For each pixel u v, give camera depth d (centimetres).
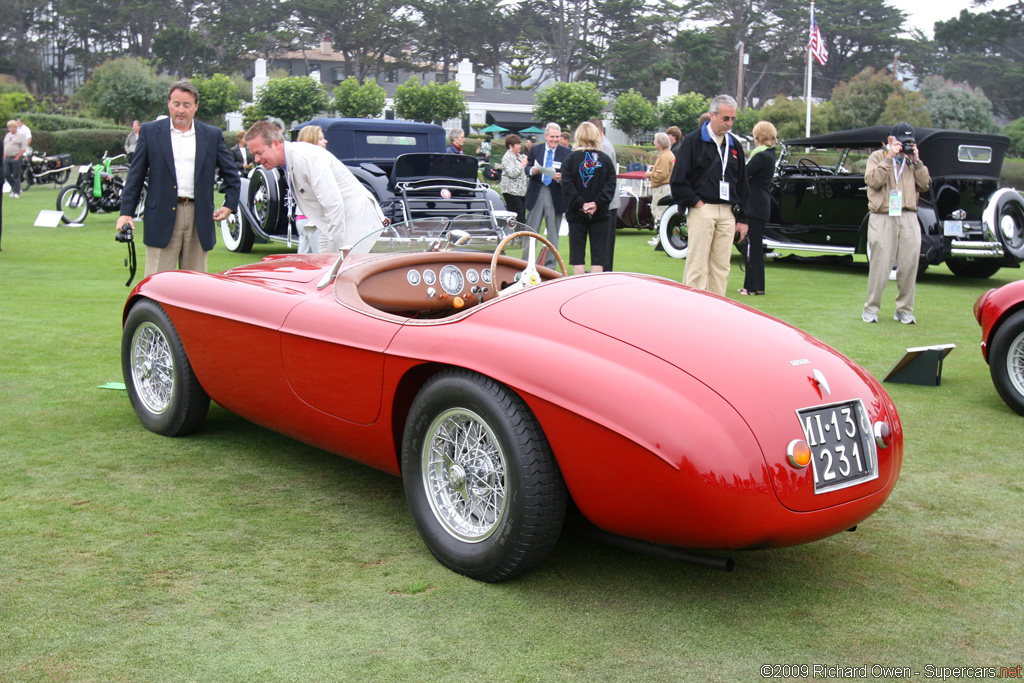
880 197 734
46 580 267
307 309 337
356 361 308
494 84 8481
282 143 507
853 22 7669
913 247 739
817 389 268
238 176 564
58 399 464
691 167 683
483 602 264
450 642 240
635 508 248
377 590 269
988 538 322
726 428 244
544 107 4788
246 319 351
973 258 1035
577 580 281
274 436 422
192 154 538
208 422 441
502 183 1178
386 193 1011
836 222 1116
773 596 274
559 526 266
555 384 254
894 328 730
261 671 223
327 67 8838
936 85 5194
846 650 242
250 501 338
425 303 379
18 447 390
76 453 385
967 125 5072
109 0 8300
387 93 8350
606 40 7981
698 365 262
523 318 287
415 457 293
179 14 8338
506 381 261
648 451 240
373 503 341
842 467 262
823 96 7681
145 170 534
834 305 842
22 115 3959
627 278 328
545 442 262
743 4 7631
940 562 302
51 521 311
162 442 405
